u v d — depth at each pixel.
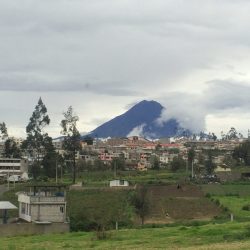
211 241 57.69
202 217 107.62
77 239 67.38
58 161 197.25
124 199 128.12
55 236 73.06
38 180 186.38
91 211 112.00
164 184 157.25
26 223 85.19
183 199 130.00
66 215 99.06
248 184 174.00
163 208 117.69
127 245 57.31
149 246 55.50
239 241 56.16
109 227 86.81
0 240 70.38
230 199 133.50
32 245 60.59
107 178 192.38
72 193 140.12
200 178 188.75
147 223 97.19
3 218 95.06
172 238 62.06
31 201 91.75
